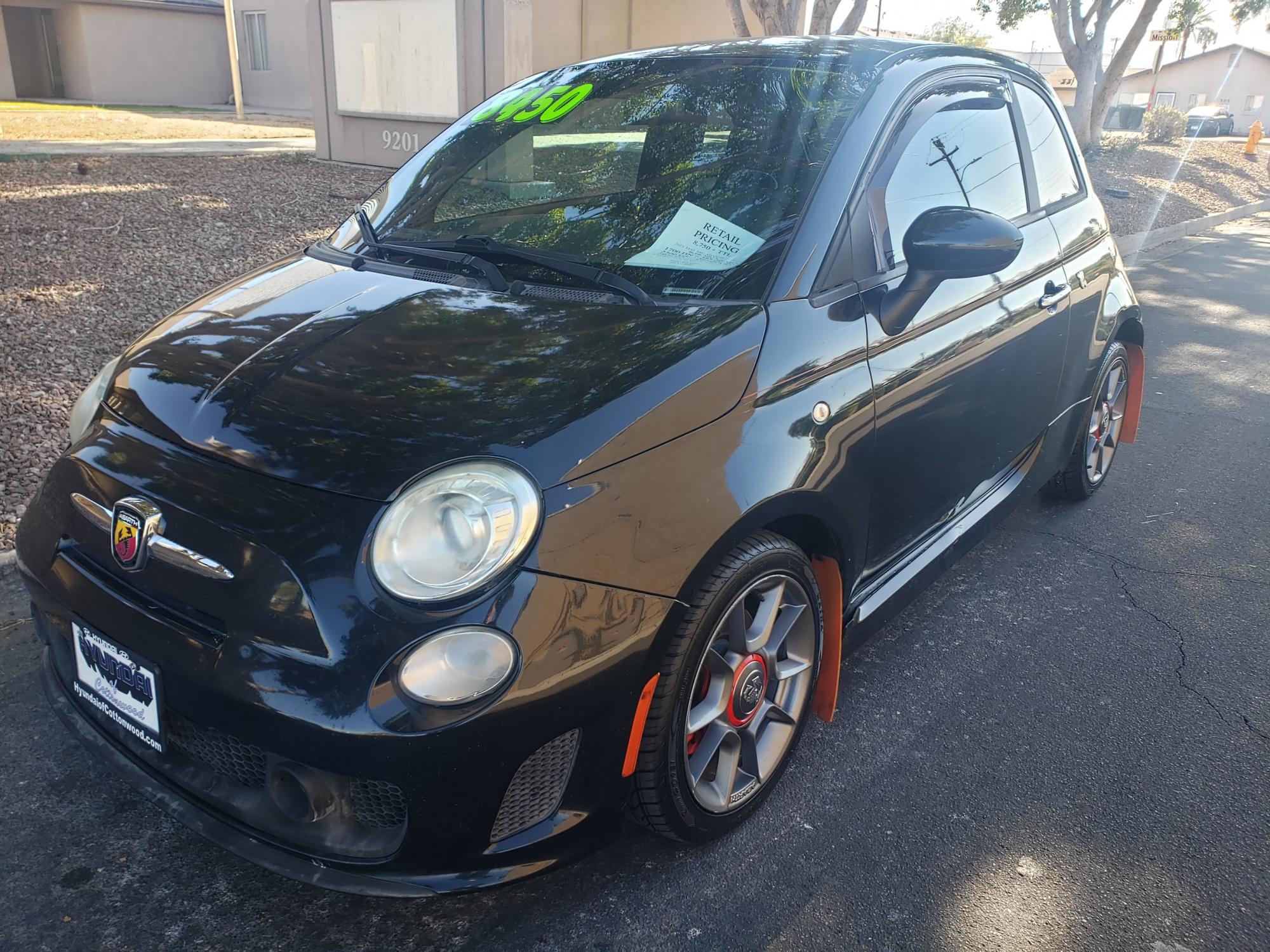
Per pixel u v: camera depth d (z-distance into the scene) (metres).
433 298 2.26
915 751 2.54
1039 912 2.02
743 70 2.80
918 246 2.28
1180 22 22.47
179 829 2.17
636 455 1.80
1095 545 3.82
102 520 1.88
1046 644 3.10
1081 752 2.56
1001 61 3.27
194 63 26.09
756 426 1.98
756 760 2.22
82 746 2.19
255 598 1.67
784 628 2.22
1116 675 2.93
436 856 1.68
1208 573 3.60
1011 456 3.15
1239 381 6.12
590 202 2.60
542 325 2.11
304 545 1.67
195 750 1.82
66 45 25.08
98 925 1.91
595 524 1.72
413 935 1.91
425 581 1.62
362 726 1.58
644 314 2.13
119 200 8.42
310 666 1.61
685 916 1.98
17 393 4.30
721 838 2.20
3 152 10.56
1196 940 1.96
